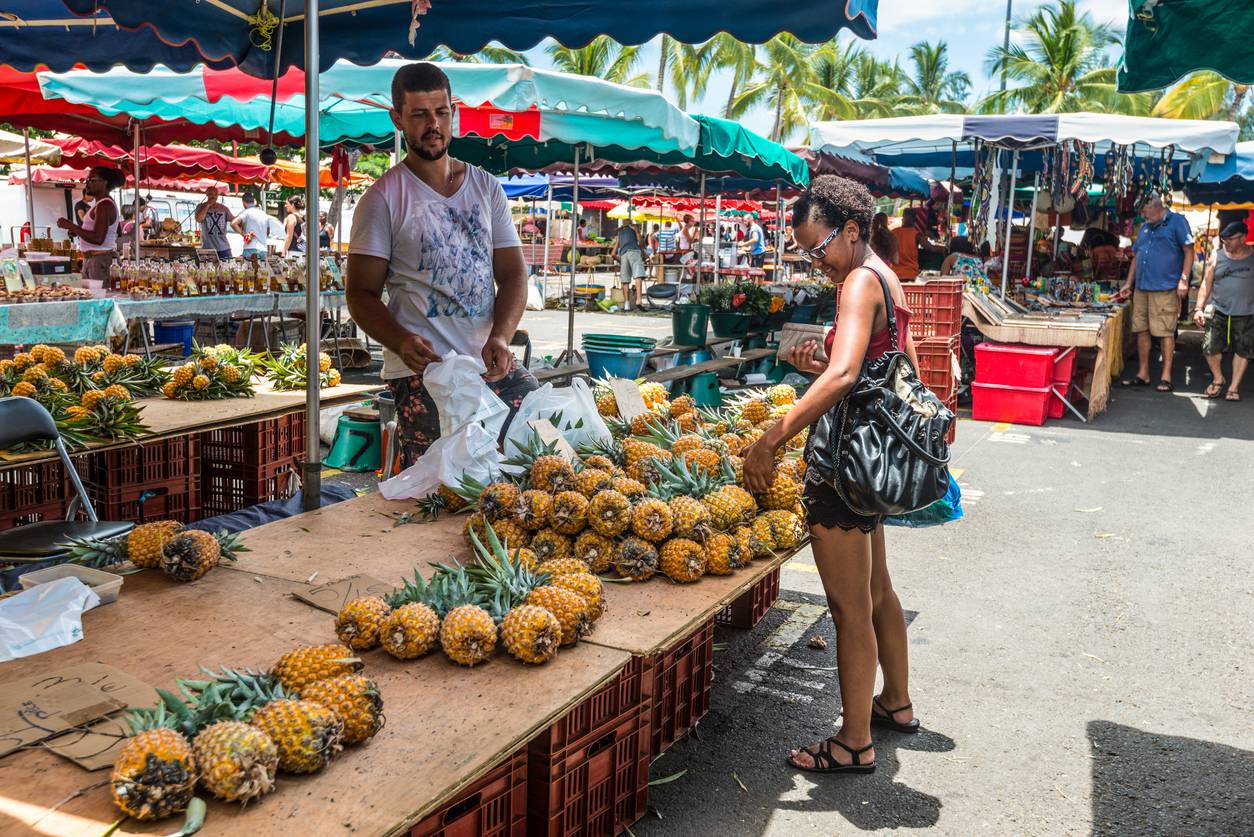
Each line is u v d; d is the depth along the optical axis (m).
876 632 3.84
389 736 2.07
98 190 11.02
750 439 3.96
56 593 2.60
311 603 2.72
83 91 7.31
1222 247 11.51
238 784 1.76
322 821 1.75
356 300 3.81
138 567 2.97
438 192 3.91
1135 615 5.15
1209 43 3.61
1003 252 13.57
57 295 7.91
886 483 3.05
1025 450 8.95
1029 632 4.92
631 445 3.74
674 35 4.39
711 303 11.62
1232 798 3.46
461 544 3.29
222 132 11.00
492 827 2.44
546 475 3.29
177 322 11.45
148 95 7.14
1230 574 5.78
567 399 3.96
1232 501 7.38
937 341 9.40
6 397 4.33
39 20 5.30
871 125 10.77
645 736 3.10
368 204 3.80
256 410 5.05
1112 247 15.63
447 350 3.99
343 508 3.72
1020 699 4.20
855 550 3.31
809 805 3.38
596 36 4.57
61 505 5.00
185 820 1.73
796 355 3.77
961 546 6.28
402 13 4.84
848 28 3.91
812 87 43.81
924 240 16.03
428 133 3.74
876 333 3.24
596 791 2.89
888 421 3.10
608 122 7.50
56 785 1.82
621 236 24.48
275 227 19.98
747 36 4.19
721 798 3.40
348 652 2.27
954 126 10.45
